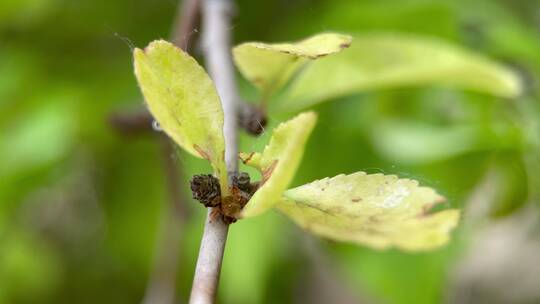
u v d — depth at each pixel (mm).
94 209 570
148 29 487
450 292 519
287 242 486
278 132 223
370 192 233
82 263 593
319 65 326
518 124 432
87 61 494
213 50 290
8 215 504
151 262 498
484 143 413
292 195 232
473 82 356
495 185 439
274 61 271
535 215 621
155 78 224
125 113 400
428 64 338
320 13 467
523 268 643
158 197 490
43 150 454
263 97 280
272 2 472
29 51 496
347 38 228
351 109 438
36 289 568
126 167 500
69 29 493
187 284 467
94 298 590
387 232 232
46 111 463
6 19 489
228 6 308
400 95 437
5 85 482
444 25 447
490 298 631
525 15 544
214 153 223
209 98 225
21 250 542
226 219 219
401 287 405
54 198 575
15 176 471
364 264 410
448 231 233
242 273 410
